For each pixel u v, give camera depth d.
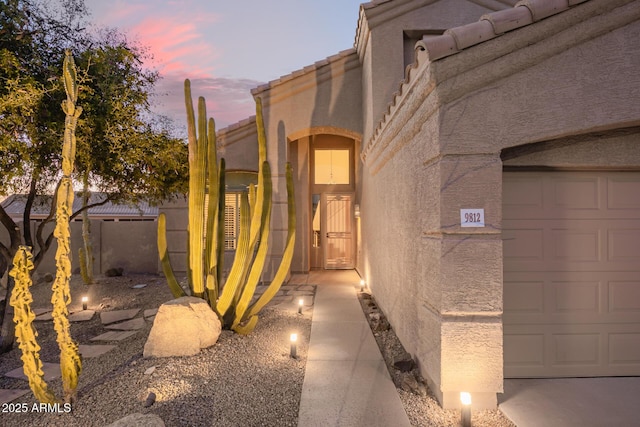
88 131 6.13
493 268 3.68
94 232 13.53
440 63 3.59
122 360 5.30
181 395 3.99
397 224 5.89
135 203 8.44
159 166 7.39
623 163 4.31
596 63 3.65
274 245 11.02
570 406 3.78
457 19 9.24
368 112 9.73
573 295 4.47
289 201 6.98
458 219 3.69
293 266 12.96
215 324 5.55
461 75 3.64
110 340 6.41
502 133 3.70
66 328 3.87
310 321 7.20
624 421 3.50
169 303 5.38
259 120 6.48
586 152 4.30
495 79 3.70
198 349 5.18
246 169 11.42
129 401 3.88
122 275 13.12
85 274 11.27
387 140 6.21
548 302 4.46
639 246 4.49
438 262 3.78
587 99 3.65
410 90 4.47
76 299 9.77
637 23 3.63
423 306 4.36
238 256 6.04
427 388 4.18
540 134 3.68
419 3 9.18
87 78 6.08
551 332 4.44
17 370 5.22
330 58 10.90
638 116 3.61
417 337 4.68
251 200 7.08
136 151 6.76
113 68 6.61
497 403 3.78
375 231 8.53
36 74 5.75
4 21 5.44
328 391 4.18
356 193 13.77
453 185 3.71
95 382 4.45
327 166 14.47
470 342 3.68
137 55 7.12
